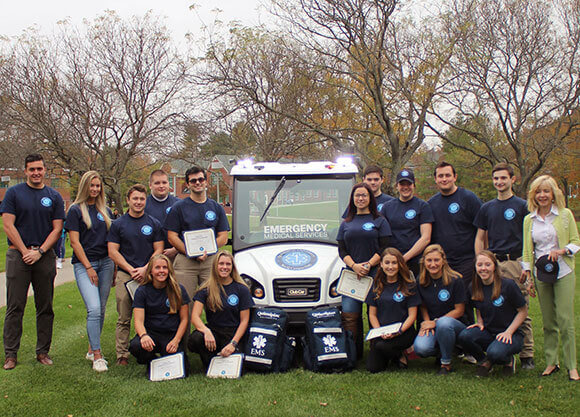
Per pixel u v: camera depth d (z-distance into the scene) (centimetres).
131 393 518
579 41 1703
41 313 618
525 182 1786
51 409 483
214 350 578
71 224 606
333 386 525
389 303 584
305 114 1909
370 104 1927
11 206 592
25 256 589
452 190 622
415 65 1664
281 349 581
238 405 482
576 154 2062
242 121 1978
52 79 2142
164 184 703
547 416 451
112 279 643
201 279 648
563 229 539
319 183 699
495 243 589
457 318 578
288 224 690
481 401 484
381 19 1594
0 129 2225
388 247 610
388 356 575
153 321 581
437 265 571
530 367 574
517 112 1767
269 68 1828
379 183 691
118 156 2219
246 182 704
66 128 2117
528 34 1711
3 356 640
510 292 546
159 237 641
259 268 626
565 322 536
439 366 593
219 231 662
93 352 596
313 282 612
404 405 477
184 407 482
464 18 1659
